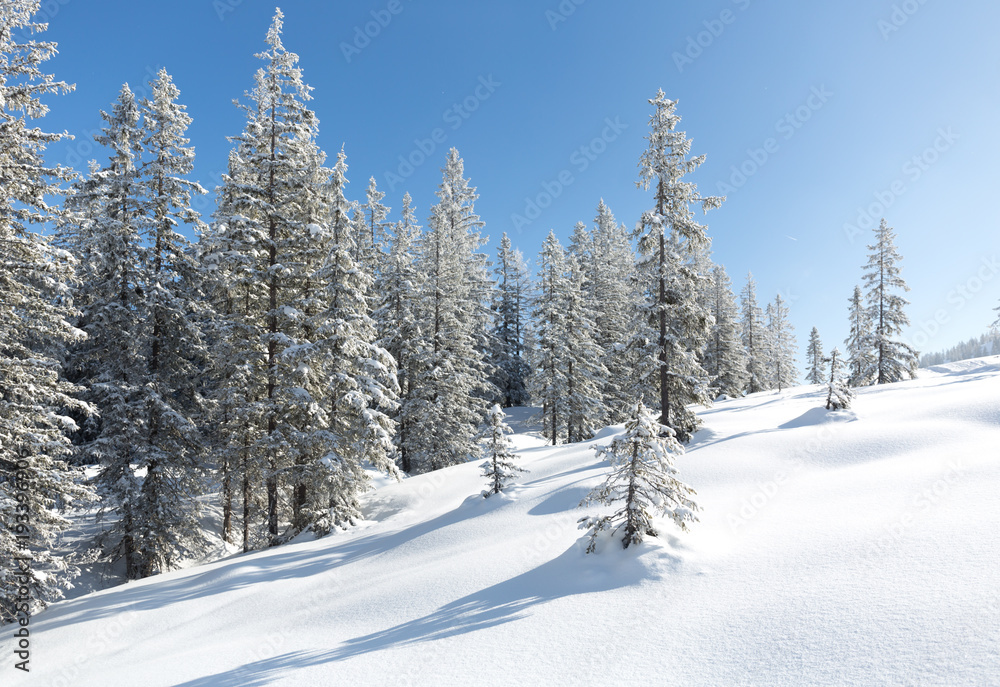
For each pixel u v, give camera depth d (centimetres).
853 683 400
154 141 1919
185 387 2022
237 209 1959
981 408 1595
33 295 1316
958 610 470
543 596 770
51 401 1351
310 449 1923
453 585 931
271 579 1343
